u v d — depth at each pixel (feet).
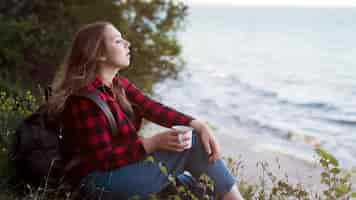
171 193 10.41
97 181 9.52
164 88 50.47
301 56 119.14
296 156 21.98
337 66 97.04
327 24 312.91
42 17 27.30
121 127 9.62
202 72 76.64
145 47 24.86
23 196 10.50
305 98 55.57
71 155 9.95
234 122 38.37
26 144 10.50
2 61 23.59
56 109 9.92
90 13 25.72
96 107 9.39
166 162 9.83
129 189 9.52
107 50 9.80
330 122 41.42
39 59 24.52
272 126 37.47
